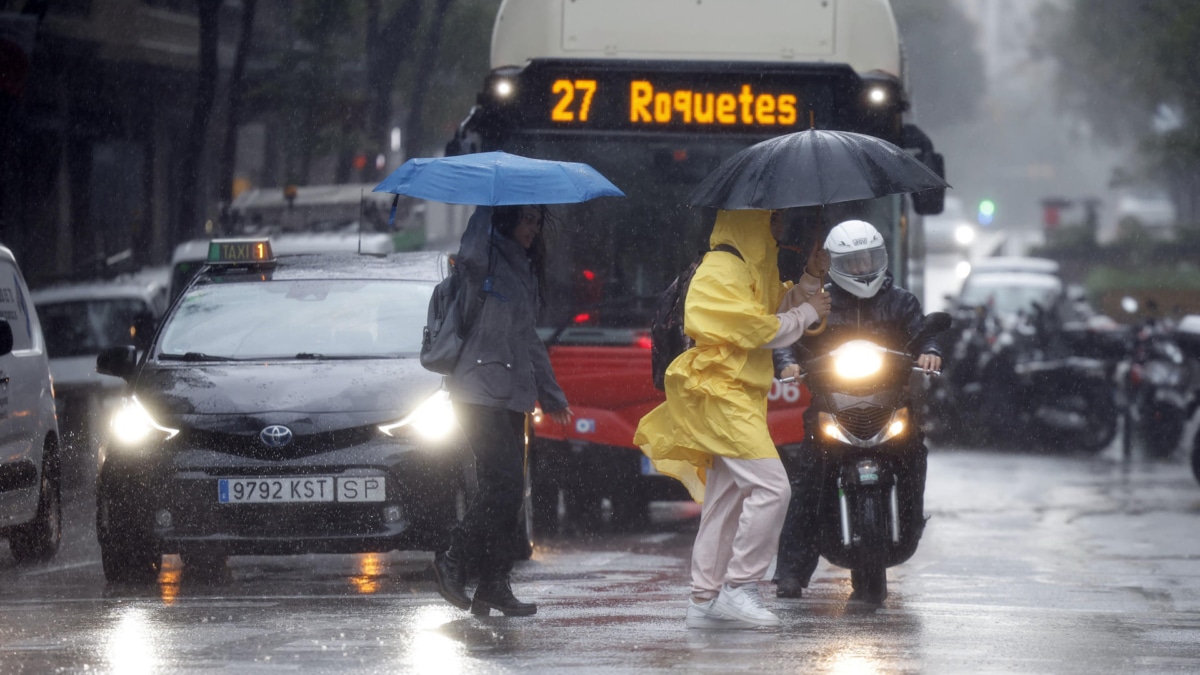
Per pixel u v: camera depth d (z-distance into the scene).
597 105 37.06
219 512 27.70
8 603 25.98
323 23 101.69
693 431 21.31
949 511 44.88
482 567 22.66
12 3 77.50
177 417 28.14
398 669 18.45
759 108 36.84
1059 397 66.38
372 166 102.38
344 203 72.88
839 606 24.59
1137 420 66.88
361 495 27.64
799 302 21.72
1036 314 67.75
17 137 96.44
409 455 27.84
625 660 19.03
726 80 36.88
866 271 24.19
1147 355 65.44
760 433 21.20
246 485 27.66
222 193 92.25
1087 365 66.31
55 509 35.72
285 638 20.84
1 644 20.58
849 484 24.30
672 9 37.44
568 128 37.06
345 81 116.56
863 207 37.06
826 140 21.52
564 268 37.00
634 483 36.75
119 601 25.84
